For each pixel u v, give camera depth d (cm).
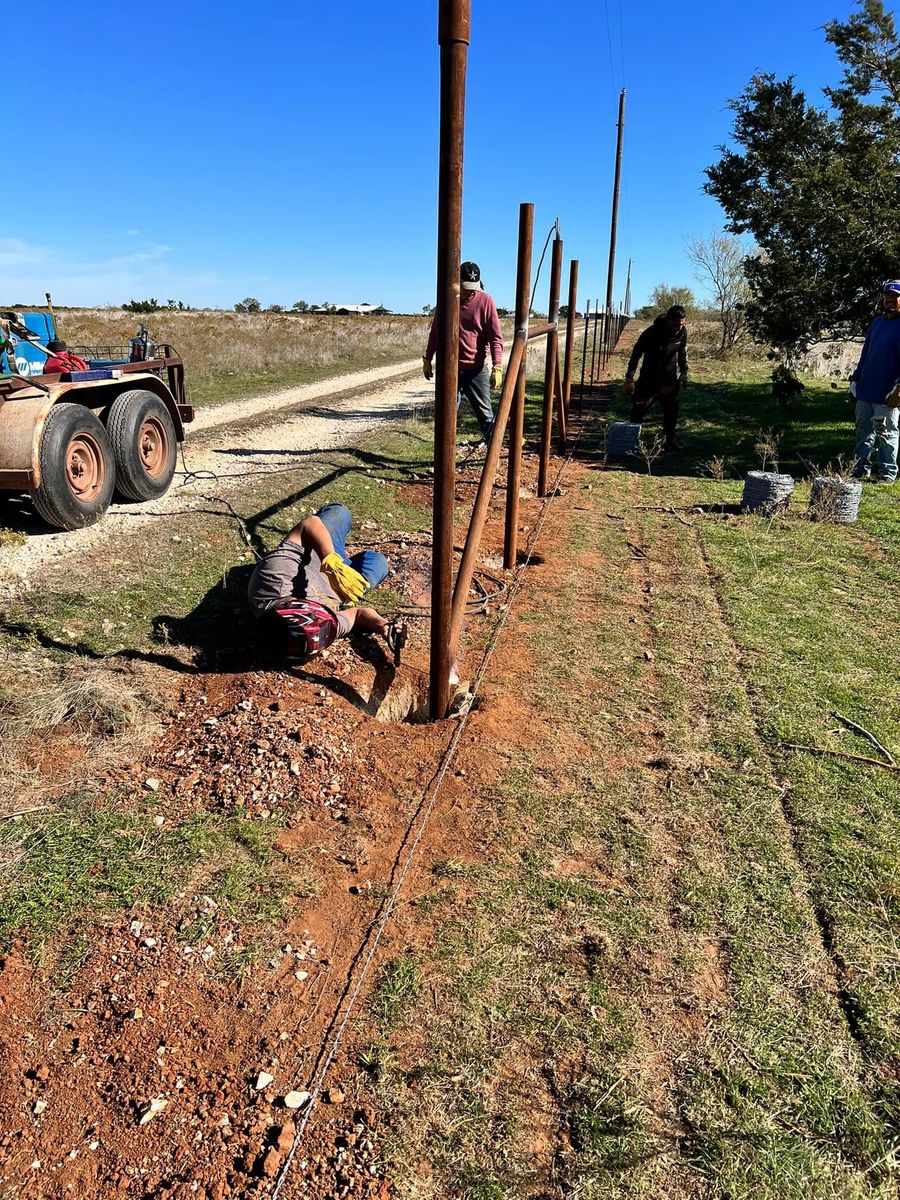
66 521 582
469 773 351
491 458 436
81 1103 207
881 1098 214
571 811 328
